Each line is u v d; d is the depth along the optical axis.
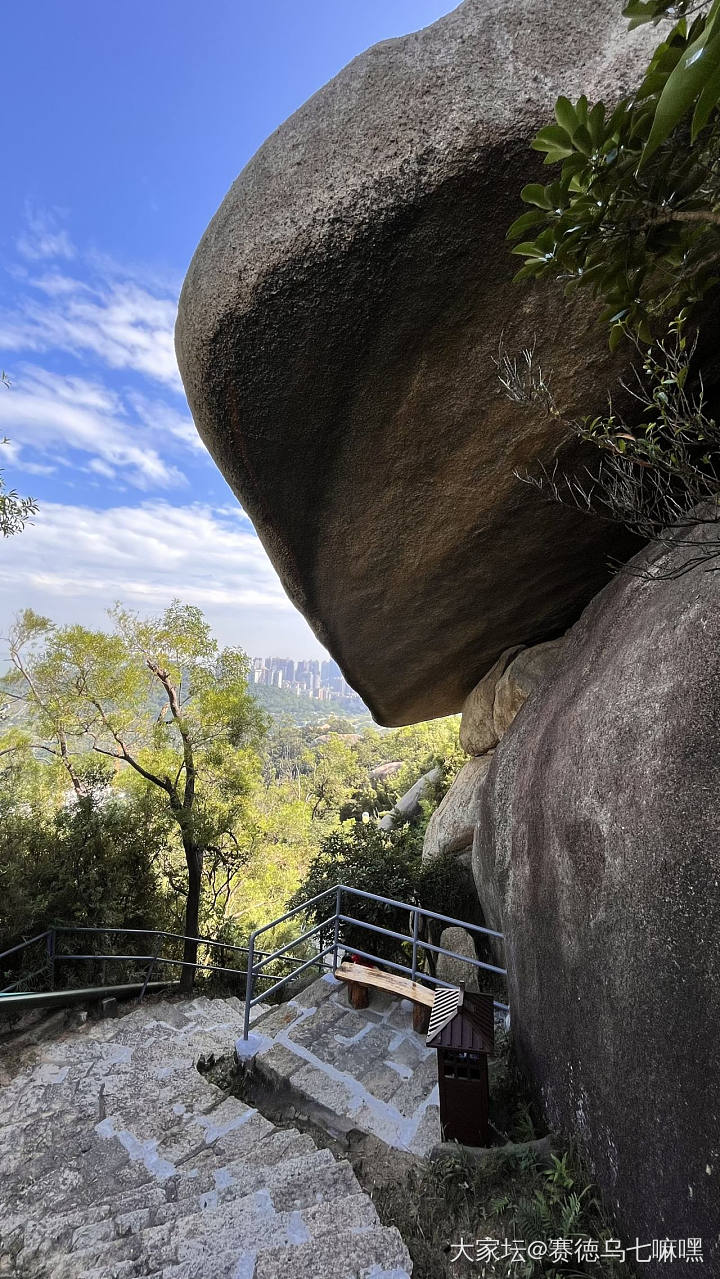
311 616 5.18
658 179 1.49
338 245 2.82
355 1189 2.71
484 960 5.74
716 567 2.29
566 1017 2.77
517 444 3.49
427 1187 2.66
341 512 4.12
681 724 2.13
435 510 4.00
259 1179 2.85
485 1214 2.46
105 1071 3.97
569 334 3.01
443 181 2.62
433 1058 3.65
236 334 3.20
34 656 8.31
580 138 1.43
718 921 1.77
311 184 2.80
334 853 6.48
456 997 3.16
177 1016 4.97
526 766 3.90
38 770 8.08
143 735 8.34
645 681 2.51
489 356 3.15
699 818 1.93
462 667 6.43
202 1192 2.85
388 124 2.66
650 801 2.20
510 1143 2.79
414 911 4.16
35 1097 3.68
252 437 3.67
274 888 10.69
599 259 1.69
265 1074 3.64
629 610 3.21
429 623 5.31
